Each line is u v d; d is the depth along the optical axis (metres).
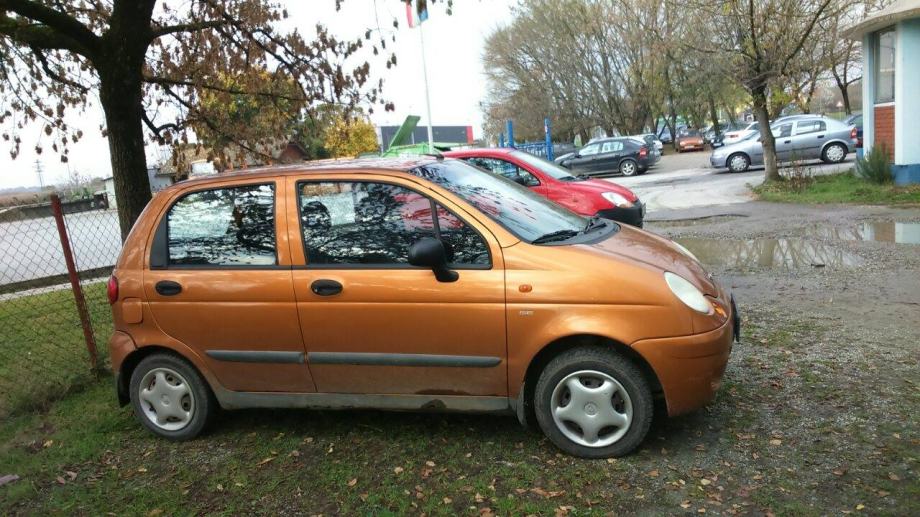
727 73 14.99
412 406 3.88
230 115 7.84
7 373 5.67
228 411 4.76
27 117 7.41
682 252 4.11
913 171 12.83
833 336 5.29
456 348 3.68
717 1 14.08
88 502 3.68
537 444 3.84
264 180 4.10
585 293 3.47
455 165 4.48
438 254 3.54
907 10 12.04
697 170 24.23
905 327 5.36
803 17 13.67
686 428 3.88
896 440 3.54
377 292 3.74
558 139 48.50
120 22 5.92
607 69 40.03
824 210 11.72
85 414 4.97
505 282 3.56
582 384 3.59
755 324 5.78
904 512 2.92
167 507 3.54
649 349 3.42
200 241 4.16
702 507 3.08
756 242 9.66
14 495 3.80
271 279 3.93
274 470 3.84
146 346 4.26
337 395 3.99
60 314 7.41
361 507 3.36
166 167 8.66
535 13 39.62
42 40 6.07
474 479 3.51
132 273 4.25
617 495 3.24
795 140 19.58
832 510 2.98
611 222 4.63
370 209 3.89
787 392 4.27
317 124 8.09
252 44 7.52
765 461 3.45
